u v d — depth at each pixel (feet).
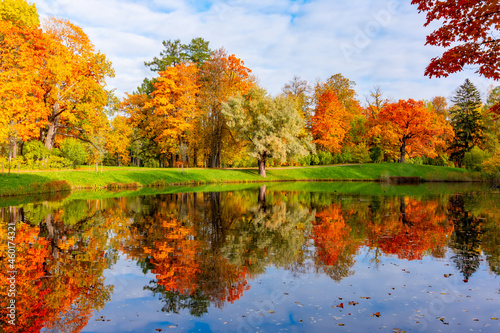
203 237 40.57
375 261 31.12
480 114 196.34
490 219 53.11
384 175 166.50
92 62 114.11
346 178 169.89
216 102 153.48
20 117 94.94
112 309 21.59
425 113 177.68
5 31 93.35
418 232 43.62
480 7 26.32
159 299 23.08
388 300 22.56
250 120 140.87
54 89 105.60
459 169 184.75
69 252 33.73
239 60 168.25
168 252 33.91
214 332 18.58
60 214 55.93
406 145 189.88
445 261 31.01
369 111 224.74
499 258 31.89
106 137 128.88
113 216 54.49
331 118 187.73
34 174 93.25
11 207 63.31
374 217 55.16
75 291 24.38
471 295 23.26
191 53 188.85
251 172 158.92
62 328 19.20
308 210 62.69
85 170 115.34
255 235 41.70
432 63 30.40
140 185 116.57
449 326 18.97
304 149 143.13
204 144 163.73
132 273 27.94
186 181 131.23
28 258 31.68
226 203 72.18
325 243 37.81
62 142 124.16
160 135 151.43
